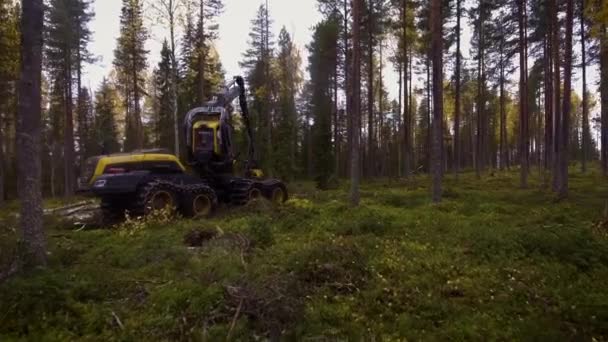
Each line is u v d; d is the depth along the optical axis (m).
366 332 5.04
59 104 34.59
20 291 5.25
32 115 6.83
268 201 13.74
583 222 11.70
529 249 8.37
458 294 6.33
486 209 14.22
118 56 31.48
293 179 32.94
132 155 12.37
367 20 26.78
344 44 27.56
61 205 19.81
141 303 5.56
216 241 8.46
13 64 16.58
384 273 7.05
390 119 52.50
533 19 25.70
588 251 7.98
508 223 11.62
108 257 7.66
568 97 17.81
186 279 6.21
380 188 24.83
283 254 7.77
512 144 62.94
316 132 35.44
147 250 8.09
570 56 17.75
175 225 10.83
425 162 51.31
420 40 28.22
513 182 28.83
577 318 5.46
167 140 31.86
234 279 6.09
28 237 6.73
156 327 4.92
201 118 14.49
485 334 5.05
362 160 39.91
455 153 30.33
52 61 29.58
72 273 6.42
